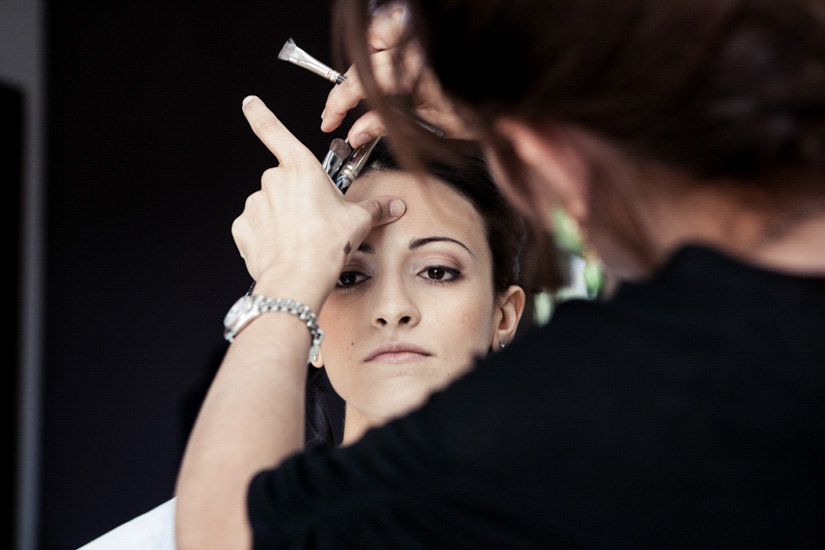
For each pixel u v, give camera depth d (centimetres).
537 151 55
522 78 52
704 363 49
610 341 52
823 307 49
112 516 327
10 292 321
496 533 51
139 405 324
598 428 50
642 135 50
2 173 318
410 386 104
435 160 105
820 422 48
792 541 48
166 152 322
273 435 62
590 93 50
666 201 53
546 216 60
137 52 323
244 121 313
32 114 328
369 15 63
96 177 329
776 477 48
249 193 316
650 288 53
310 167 81
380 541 53
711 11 48
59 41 333
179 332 322
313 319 72
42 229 334
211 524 58
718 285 51
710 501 49
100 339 328
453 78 56
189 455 62
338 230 77
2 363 319
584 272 73
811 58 48
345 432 109
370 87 63
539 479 50
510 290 114
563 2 50
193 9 315
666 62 48
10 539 319
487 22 52
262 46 304
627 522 49
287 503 56
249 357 67
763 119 48
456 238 105
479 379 54
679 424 49
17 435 322
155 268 324
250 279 317
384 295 104
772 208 51
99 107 329
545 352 53
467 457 51
